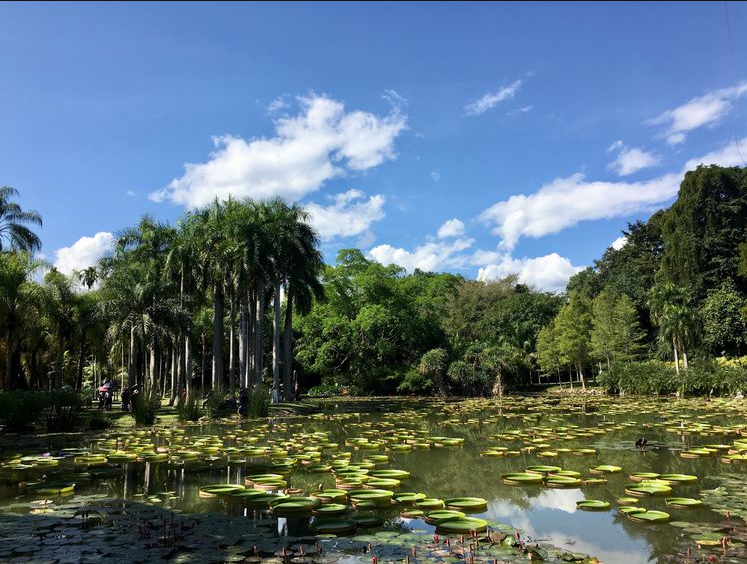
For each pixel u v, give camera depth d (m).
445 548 6.70
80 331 36.88
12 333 30.39
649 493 9.52
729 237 49.56
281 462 12.90
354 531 7.60
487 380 46.66
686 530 7.46
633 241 65.56
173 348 35.69
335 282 52.06
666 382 39.75
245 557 6.44
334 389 49.44
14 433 19.86
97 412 24.61
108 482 11.17
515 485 10.77
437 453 14.88
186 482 11.12
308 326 49.00
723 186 50.75
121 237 32.84
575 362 55.25
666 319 40.84
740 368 35.72
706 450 13.74
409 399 43.12
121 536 7.27
